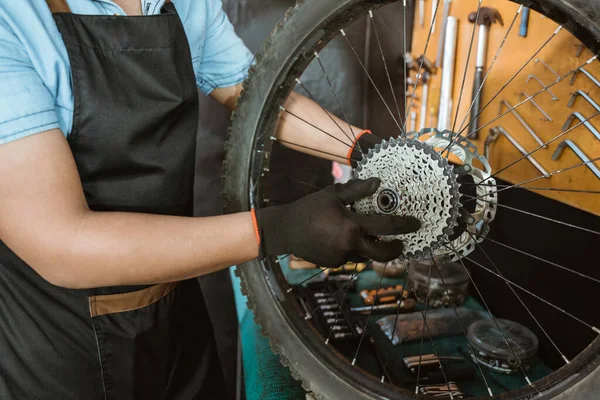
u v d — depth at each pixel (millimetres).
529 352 1042
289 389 1030
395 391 786
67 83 674
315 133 926
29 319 781
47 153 579
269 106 832
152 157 752
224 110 1564
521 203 1210
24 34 630
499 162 1169
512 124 1121
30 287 774
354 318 1218
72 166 603
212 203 1643
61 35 667
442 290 1283
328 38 796
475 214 767
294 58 799
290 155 1587
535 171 1058
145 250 599
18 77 585
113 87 701
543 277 1161
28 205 571
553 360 1126
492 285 1381
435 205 689
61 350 792
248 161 847
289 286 884
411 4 1471
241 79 950
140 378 855
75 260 584
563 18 611
